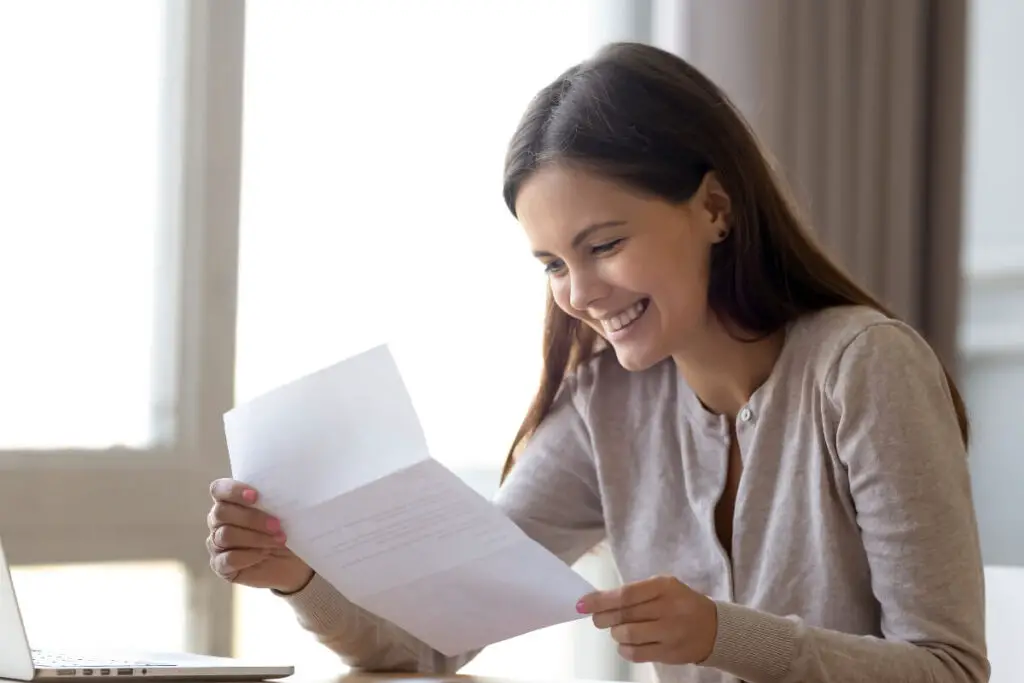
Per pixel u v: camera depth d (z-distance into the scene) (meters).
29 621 2.40
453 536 1.27
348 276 2.79
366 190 2.81
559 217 1.48
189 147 2.62
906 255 3.28
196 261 2.62
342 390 1.30
